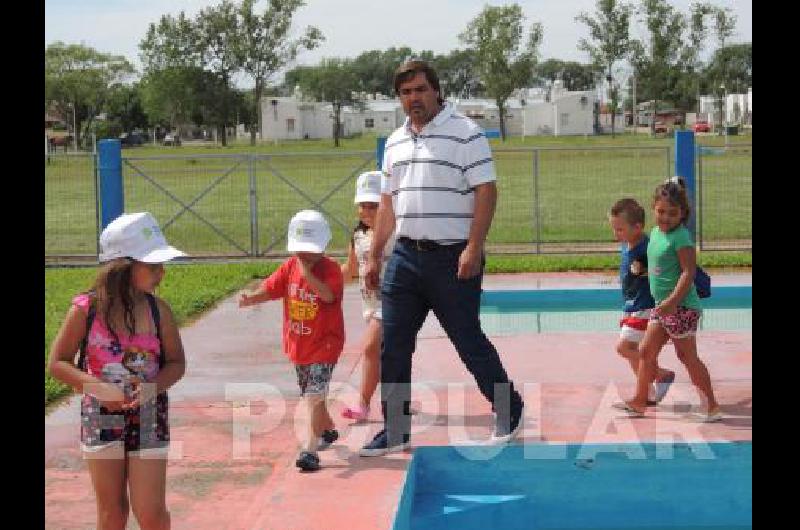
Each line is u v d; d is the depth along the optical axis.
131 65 105.00
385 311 6.54
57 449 6.73
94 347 4.46
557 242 19.09
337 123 94.88
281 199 31.23
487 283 14.39
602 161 48.28
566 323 11.77
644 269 7.33
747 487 5.80
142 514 4.57
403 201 6.41
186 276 15.28
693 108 91.31
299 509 5.45
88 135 99.75
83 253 18.97
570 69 145.12
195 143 103.50
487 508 5.74
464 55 121.81
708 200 27.44
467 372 8.66
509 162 49.12
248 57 92.56
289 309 6.26
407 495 5.62
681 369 8.66
